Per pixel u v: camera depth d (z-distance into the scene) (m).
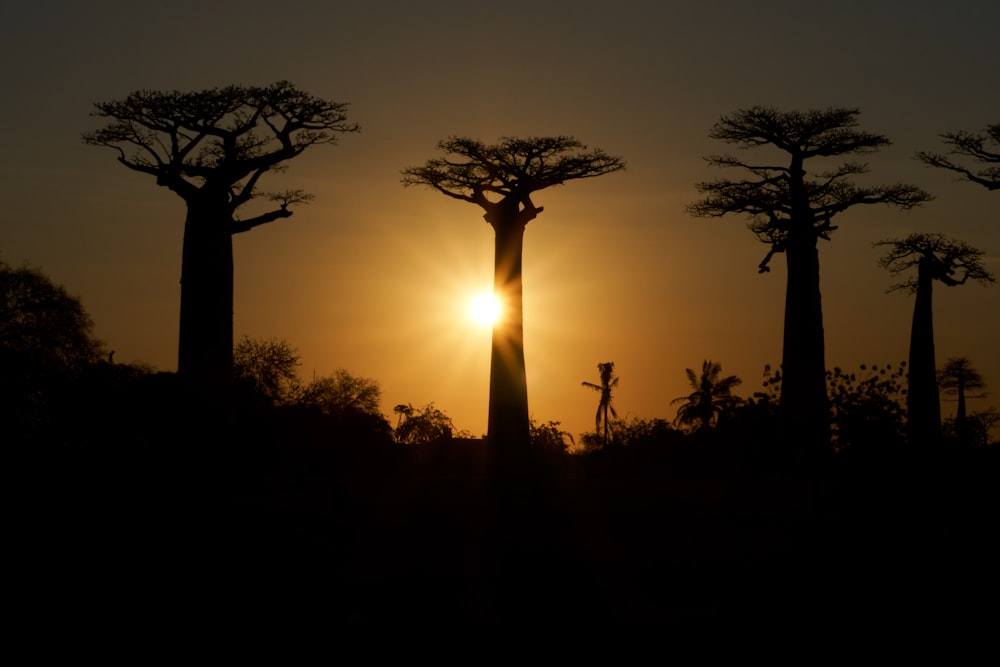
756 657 27.39
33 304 61.59
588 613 31.48
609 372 110.31
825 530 41.59
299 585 34.62
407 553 39.34
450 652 28.22
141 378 55.06
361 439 64.00
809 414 60.69
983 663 26.55
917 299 62.72
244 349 65.06
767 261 64.56
